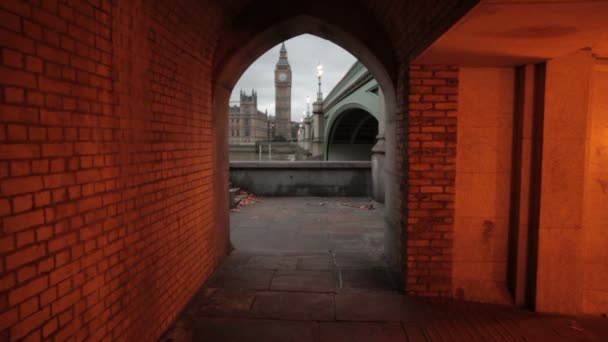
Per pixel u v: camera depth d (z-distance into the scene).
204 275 4.98
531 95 4.21
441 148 4.37
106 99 2.68
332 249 6.71
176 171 4.00
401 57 4.71
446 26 3.04
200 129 4.76
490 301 4.47
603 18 2.69
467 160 4.45
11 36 1.86
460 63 4.23
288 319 4.03
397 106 5.00
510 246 4.51
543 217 4.18
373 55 5.06
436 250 4.47
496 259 4.54
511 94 4.39
